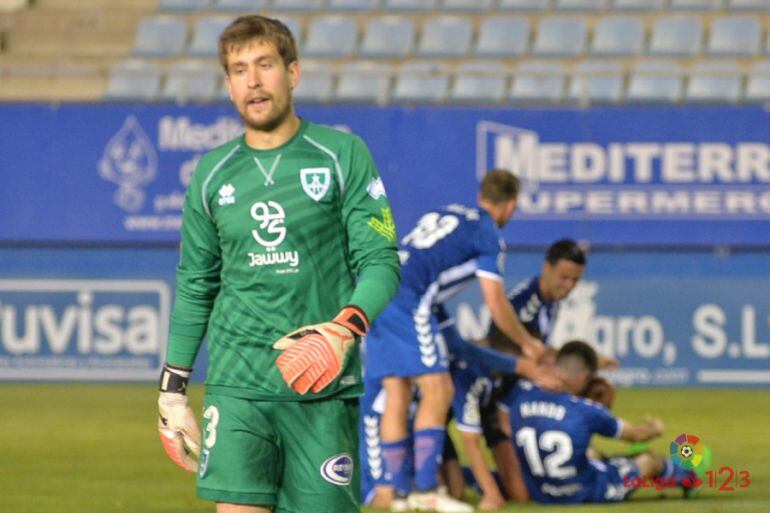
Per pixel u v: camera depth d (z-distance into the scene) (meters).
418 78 58.44
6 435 38.22
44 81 60.38
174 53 63.72
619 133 48.47
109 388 49.75
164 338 50.62
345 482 14.62
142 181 49.88
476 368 26.22
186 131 49.72
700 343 49.28
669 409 43.44
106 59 63.16
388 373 25.80
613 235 48.59
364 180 14.55
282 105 14.41
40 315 50.81
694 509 25.38
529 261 48.97
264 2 65.94
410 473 26.80
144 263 50.53
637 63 59.47
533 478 26.17
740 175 48.22
